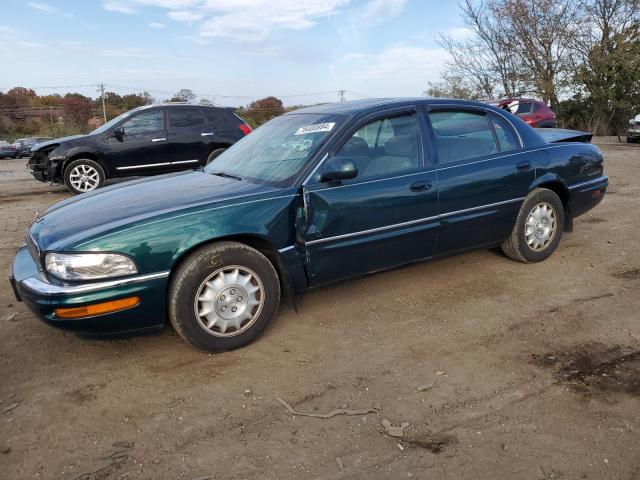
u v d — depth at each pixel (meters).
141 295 3.14
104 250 3.05
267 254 3.68
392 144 4.08
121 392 3.05
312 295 4.41
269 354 3.46
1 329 3.90
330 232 3.68
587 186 5.18
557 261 5.16
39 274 3.23
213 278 3.36
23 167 21.94
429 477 2.33
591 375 3.11
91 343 3.65
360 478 2.33
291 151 3.98
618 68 27.69
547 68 29.31
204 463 2.45
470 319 3.92
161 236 3.17
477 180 4.35
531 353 3.39
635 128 21.27
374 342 3.60
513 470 2.36
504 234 4.72
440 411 2.80
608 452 2.46
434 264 5.11
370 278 4.77
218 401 2.94
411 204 4.00
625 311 3.98
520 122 4.84
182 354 3.48
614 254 5.35
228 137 10.80
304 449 2.53
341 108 4.25
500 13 28.88
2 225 7.28
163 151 10.21
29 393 3.06
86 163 9.69
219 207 3.39
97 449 2.56
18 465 2.46
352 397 2.95
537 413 2.76
